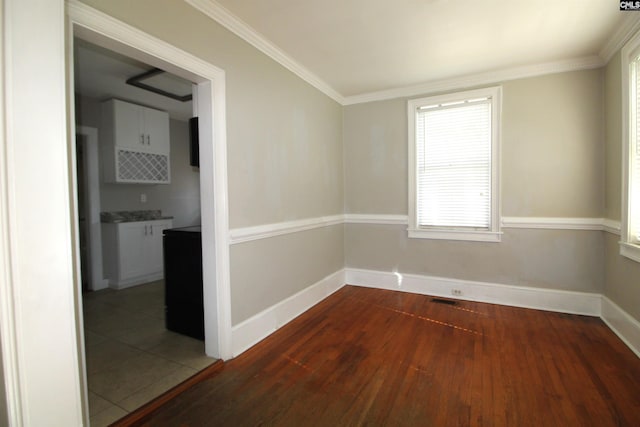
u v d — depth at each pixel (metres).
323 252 3.56
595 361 2.14
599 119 2.87
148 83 3.48
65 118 1.29
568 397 1.77
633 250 2.26
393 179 3.78
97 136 4.15
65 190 1.29
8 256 1.14
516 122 3.16
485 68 3.11
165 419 1.64
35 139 1.20
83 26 1.42
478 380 1.95
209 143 2.11
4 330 1.14
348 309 3.20
